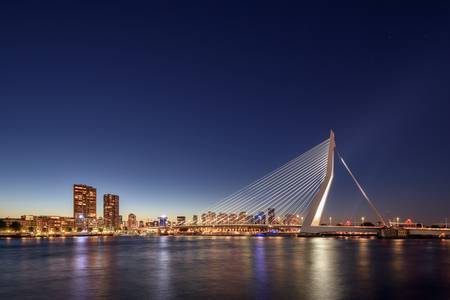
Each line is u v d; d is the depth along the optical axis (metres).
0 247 153.75
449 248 121.31
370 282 50.69
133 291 45.50
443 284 49.09
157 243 187.00
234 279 53.75
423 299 40.53
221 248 128.00
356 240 199.75
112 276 58.16
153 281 52.72
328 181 158.12
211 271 62.78
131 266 72.00
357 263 73.69
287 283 50.16
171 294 43.53
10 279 56.47
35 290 47.06
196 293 43.94
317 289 45.88
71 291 46.00
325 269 64.56
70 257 96.00
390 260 79.50
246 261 79.44
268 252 105.44
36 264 78.19
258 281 51.88
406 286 47.75
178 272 61.94
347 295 42.44
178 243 182.00
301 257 87.81
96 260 86.38
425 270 62.78
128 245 165.50
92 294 44.09
